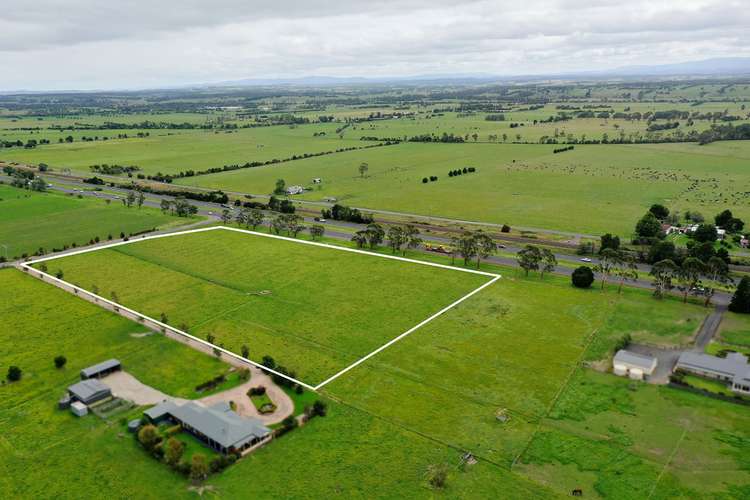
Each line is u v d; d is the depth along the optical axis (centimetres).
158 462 7469
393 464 7344
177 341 10806
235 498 6794
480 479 7038
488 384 9162
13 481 7138
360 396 8900
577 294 12812
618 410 8406
